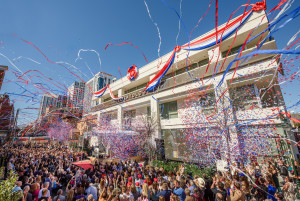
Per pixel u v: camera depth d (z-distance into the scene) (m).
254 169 6.97
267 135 8.91
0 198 3.25
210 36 14.02
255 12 11.84
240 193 3.74
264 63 10.07
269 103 11.37
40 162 10.22
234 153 9.10
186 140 12.59
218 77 12.05
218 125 9.90
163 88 16.91
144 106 20.42
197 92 12.77
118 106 23.48
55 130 35.16
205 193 4.50
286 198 5.11
